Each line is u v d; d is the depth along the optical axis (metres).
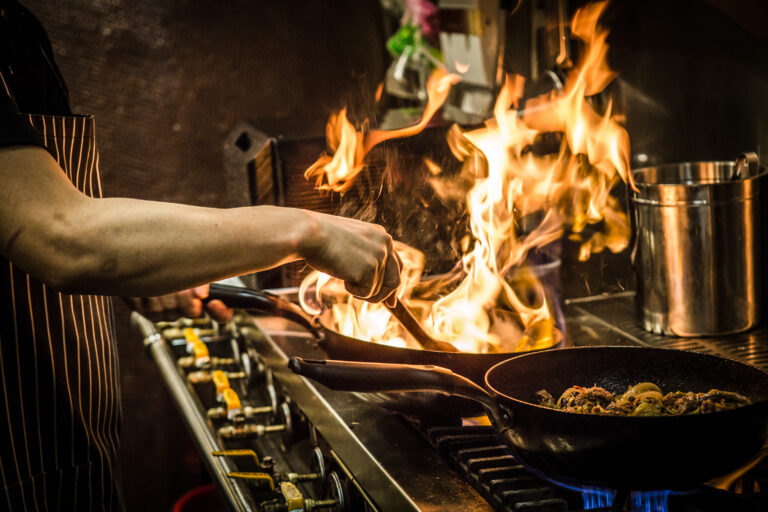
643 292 1.76
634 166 2.04
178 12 2.80
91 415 1.56
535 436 1.21
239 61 2.87
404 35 2.63
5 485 1.44
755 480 1.25
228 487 1.54
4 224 1.18
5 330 1.43
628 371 1.38
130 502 3.04
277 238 1.26
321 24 2.87
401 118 2.51
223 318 1.78
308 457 1.80
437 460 1.37
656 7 1.94
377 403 1.50
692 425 1.14
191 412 1.80
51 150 1.52
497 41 2.28
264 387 2.00
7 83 1.44
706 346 1.67
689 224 1.67
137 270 1.20
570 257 2.09
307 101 2.93
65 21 2.74
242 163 2.16
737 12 1.64
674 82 1.92
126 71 2.81
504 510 1.21
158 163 2.90
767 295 1.77
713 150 1.86
